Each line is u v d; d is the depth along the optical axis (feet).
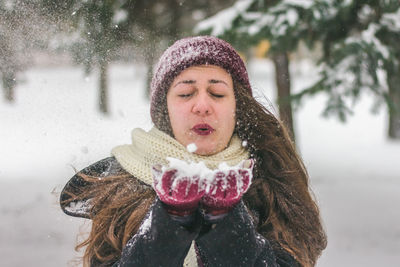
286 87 17.29
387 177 24.31
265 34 14.15
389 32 14.49
